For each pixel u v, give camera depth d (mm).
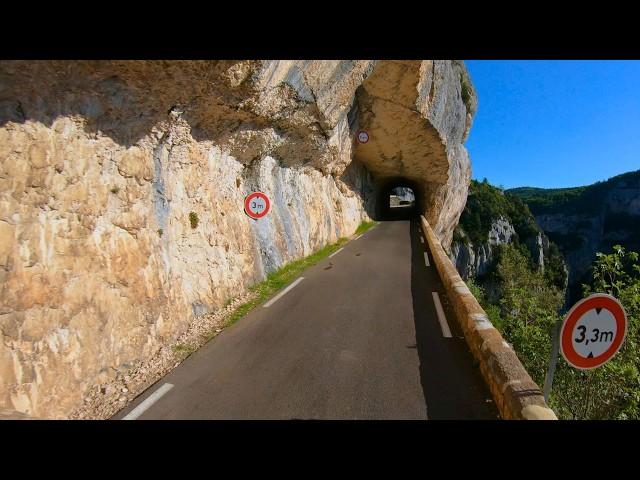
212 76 4910
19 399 3113
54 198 3600
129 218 4633
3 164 3137
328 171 13672
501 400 3359
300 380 4109
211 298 6207
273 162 9266
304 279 8625
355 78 9750
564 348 2787
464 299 5641
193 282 5848
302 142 9688
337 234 14609
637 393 6262
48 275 3496
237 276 7152
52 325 3500
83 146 3963
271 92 6477
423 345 4953
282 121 7879
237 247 7348
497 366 3596
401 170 20266
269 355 4750
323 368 4367
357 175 19141
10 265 3164
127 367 4316
